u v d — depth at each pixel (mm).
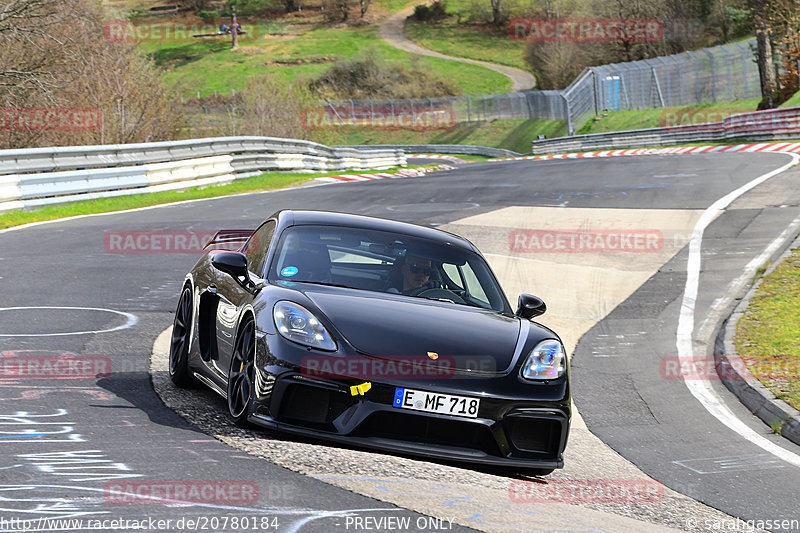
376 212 52344
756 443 18719
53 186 50750
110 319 23188
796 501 14820
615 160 87250
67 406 14203
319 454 12430
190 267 33375
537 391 13555
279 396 12867
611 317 30250
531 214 51125
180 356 17031
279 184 72312
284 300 13844
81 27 78625
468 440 13203
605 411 20672
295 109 132500
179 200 57656
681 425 19859
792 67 121438
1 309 23172
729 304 31672
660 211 50375
